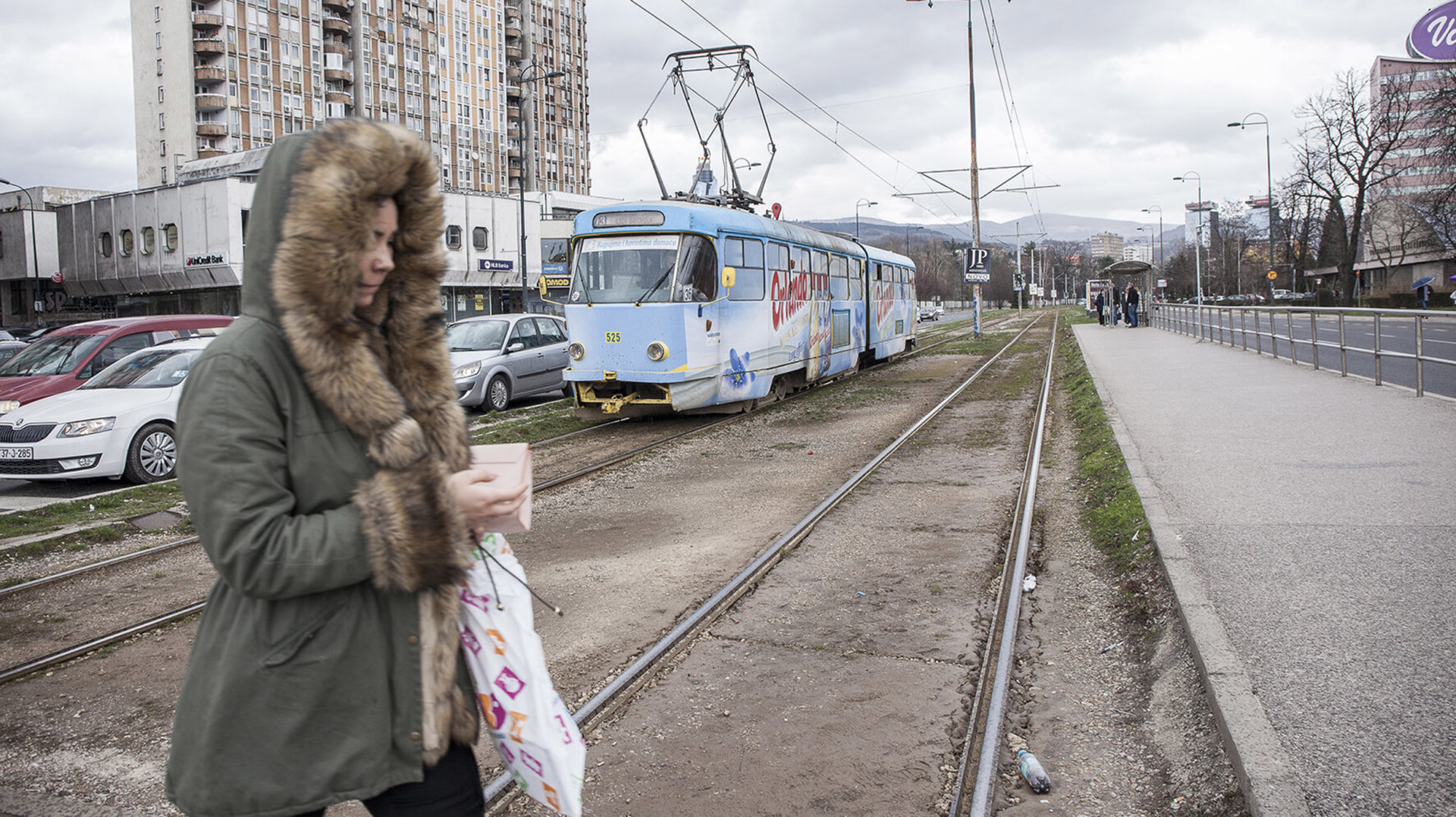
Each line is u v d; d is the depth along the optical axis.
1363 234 70.75
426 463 1.73
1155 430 10.21
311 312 1.66
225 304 49.06
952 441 11.62
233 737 1.68
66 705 4.46
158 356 11.48
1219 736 3.46
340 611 1.72
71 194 69.44
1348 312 14.36
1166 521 6.21
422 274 1.93
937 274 117.50
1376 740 3.24
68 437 9.86
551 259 58.47
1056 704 4.17
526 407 16.28
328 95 75.81
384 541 1.65
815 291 18.00
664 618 5.34
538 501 8.67
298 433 1.71
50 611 5.87
